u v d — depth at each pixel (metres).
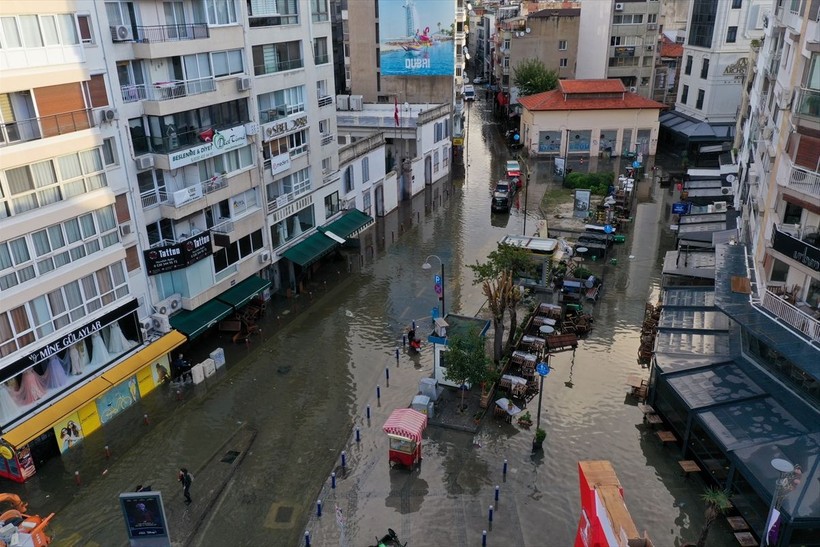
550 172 71.19
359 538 23.25
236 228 36.22
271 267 41.72
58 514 24.52
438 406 30.83
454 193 65.75
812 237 26.36
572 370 33.50
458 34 77.81
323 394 32.06
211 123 33.69
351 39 71.94
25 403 26.41
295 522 24.12
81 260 27.58
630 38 81.75
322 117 44.22
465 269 46.69
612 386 31.98
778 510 19.59
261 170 37.66
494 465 26.78
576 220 55.31
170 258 31.62
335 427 29.56
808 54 24.84
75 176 26.81
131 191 29.84
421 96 72.00
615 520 15.62
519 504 24.64
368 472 26.61
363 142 52.91
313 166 43.50
